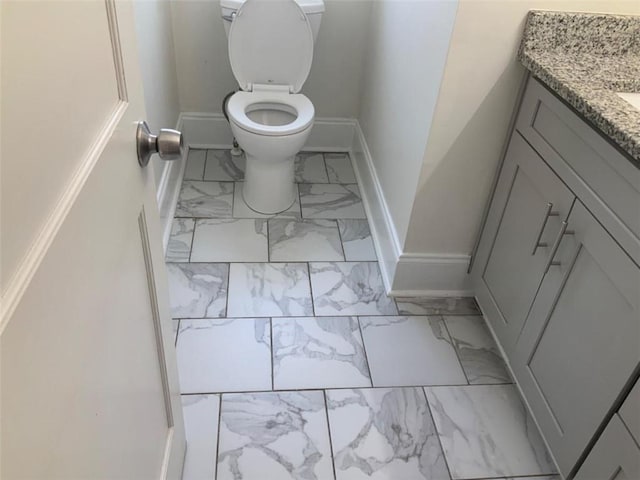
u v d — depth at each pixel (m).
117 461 0.80
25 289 0.49
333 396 1.62
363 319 1.89
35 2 0.50
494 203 1.75
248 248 2.17
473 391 1.68
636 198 1.08
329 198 2.52
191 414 1.53
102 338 0.72
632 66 1.43
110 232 0.73
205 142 2.82
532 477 1.46
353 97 2.77
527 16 1.44
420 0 1.74
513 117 1.60
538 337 1.47
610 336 1.16
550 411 1.41
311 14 2.31
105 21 0.69
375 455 1.48
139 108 0.85
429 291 2.01
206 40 2.53
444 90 1.55
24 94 0.49
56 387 0.57
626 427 1.10
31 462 0.51
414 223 1.83
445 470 1.45
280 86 2.35
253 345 1.75
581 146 1.27
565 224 1.32
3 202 0.45
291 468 1.43
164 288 1.11
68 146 0.59
